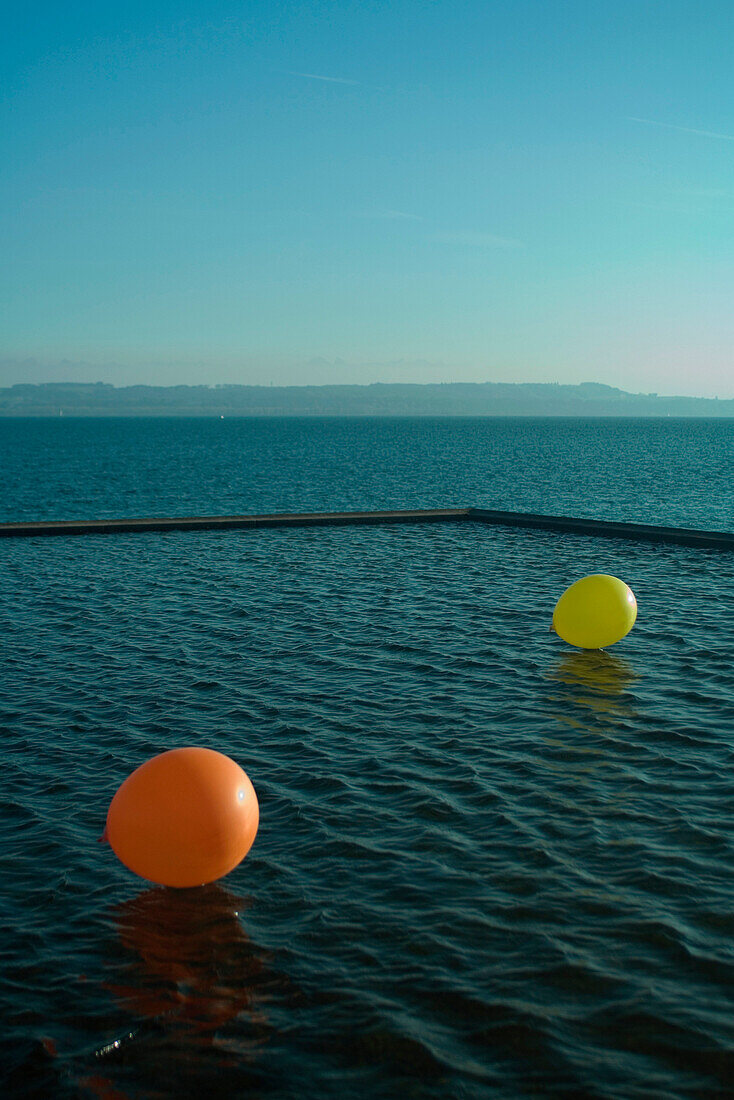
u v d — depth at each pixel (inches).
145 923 199.0
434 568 676.7
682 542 786.8
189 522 893.2
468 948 187.3
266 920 199.6
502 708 347.6
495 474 2514.8
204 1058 156.3
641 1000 169.5
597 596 428.1
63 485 2186.3
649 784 272.5
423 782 275.6
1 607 542.0
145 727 329.1
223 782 203.3
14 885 216.8
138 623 499.5
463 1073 151.4
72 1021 166.6
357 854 229.8
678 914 199.2
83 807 261.4
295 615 518.3
